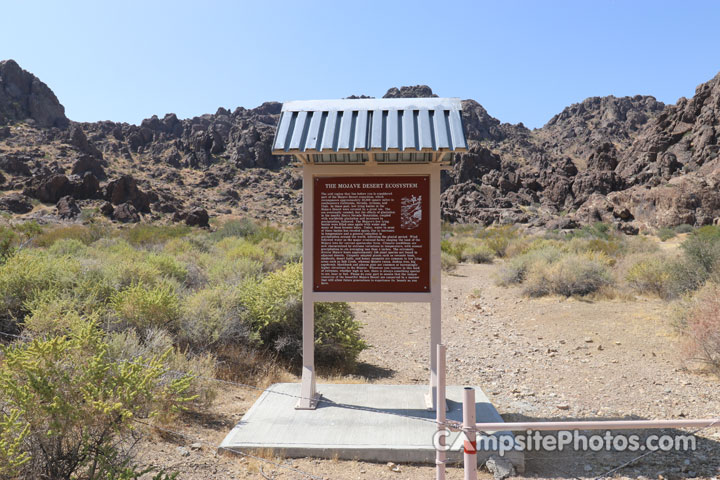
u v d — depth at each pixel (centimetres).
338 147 496
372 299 560
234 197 10025
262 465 430
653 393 646
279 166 12169
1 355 520
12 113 10881
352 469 432
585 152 14938
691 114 8662
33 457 333
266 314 775
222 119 14638
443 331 1105
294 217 9094
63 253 1512
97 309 729
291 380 707
